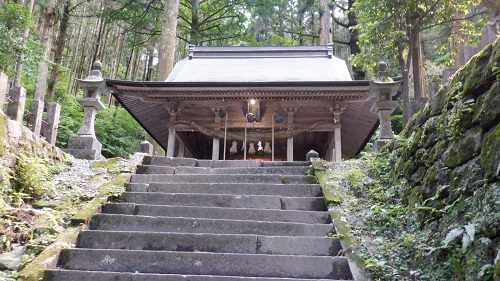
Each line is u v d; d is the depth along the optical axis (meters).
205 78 11.16
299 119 11.01
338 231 3.63
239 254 3.26
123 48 27.86
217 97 10.31
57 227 3.74
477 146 3.01
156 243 3.54
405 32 11.30
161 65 13.07
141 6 18.09
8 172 4.15
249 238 3.54
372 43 12.38
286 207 4.36
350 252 3.28
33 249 3.33
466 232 2.71
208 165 5.91
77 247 3.51
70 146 6.77
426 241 3.29
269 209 4.20
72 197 4.46
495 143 2.74
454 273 2.74
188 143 13.50
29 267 2.97
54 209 4.15
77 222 3.76
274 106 10.91
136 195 4.49
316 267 3.17
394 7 11.02
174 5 13.77
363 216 4.05
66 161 5.79
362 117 11.42
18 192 4.24
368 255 3.24
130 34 22.52
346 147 14.49
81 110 16.23
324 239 3.53
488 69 3.01
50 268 3.09
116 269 3.21
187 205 4.40
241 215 4.10
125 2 18.02
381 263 2.98
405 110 11.07
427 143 4.00
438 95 4.06
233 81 9.84
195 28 19.86
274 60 12.63
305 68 11.83
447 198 3.29
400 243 3.41
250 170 5.46
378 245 3.46
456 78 3.66
